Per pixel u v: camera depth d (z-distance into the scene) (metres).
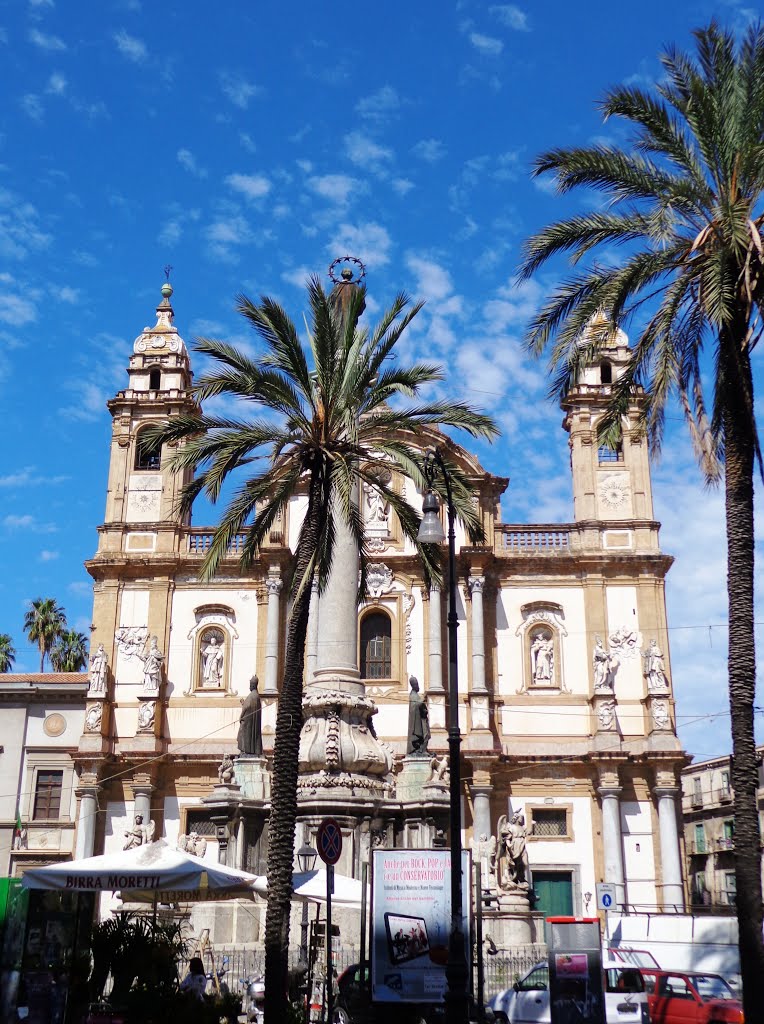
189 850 42.19
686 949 36.47
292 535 60.91
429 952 22.61
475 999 28.06
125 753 57.25
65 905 22.84
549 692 58.72
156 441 29.03
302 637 26.55
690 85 24.88
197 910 35.78
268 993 23.33
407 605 59.75
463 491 29.48
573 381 28.14
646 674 57.78
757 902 22.27
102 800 57.22
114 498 62.81
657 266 25.48
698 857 89.00
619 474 61.88
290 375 28.48
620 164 25.75
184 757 57.62
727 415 24.62
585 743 57.72
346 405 28.16
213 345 28.03
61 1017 20.78
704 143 24.98
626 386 27.25
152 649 59.31
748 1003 21.67
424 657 59.03
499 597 60.25
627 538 60.72
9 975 20.38
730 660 23.72
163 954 23.05
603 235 26.31
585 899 55.12
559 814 56.84
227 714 58.97
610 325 26.23
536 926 38.03
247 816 39.16
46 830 59.75
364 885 24.61
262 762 41.12
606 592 59.88
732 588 24.00
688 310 26.14
